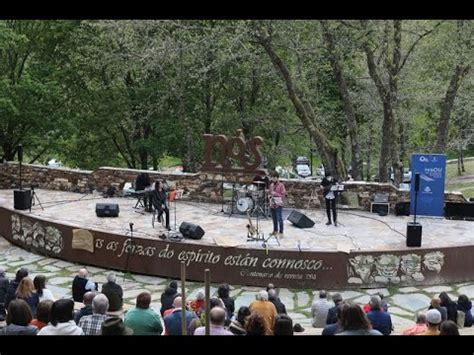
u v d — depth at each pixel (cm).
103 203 2222
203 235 1950
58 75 3269
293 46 2794
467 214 2216
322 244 1891
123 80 3406
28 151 3506
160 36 2850
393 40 2641
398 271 1823
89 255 2009
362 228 2091
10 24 3247
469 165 5494
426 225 2138
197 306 1183
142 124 3462
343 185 2328
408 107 3234
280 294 1781
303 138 3569
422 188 2241
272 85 3388
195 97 3331
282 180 2402
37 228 2133
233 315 1286
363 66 3444
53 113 3266
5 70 3309
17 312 787
